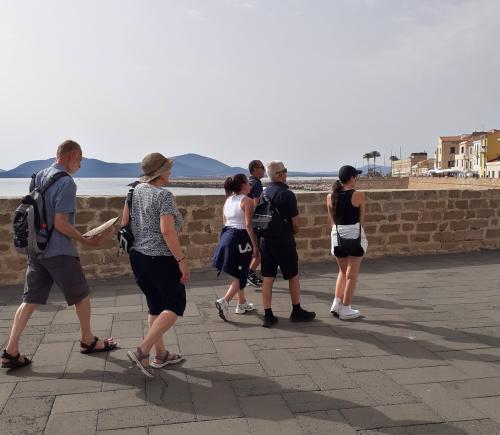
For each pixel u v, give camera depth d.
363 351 4.63
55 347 4.74
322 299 6.52
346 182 5.55
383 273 8.03
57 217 4.03
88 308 4.48
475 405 3.57
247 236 5.51
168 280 3.97
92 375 4.09
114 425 3.29
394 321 5.53
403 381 3.97
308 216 8.96
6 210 7.52
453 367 4.26
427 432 3.20
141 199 4.01
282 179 5.50
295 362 4.36
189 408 3.53
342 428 3.25
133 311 5.96
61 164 4.22
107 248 7.98
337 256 5.73
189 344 4.82
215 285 7.27
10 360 4.17
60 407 3.54
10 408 3.53
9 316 5.79
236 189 5.62
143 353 3.90
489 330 5.23
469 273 8.01
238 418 3.38
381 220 9.41
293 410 3.49
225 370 4.19
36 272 4.25
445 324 5.42
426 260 9.12
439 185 48.19
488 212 10.03
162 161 4.12
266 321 5.34
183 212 8.33
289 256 5.36
